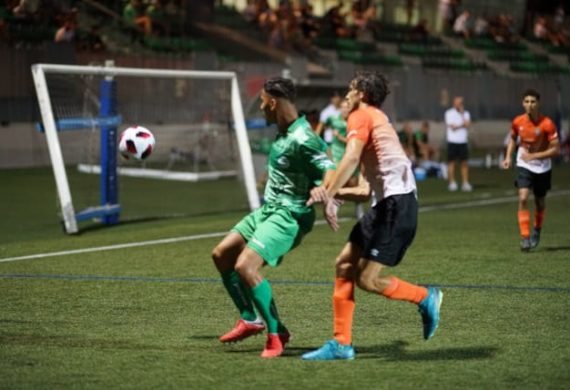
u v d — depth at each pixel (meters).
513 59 54.00
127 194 26.47
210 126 28.47
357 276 8.64
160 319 10.66
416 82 43.31
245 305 9.23
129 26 37.72
